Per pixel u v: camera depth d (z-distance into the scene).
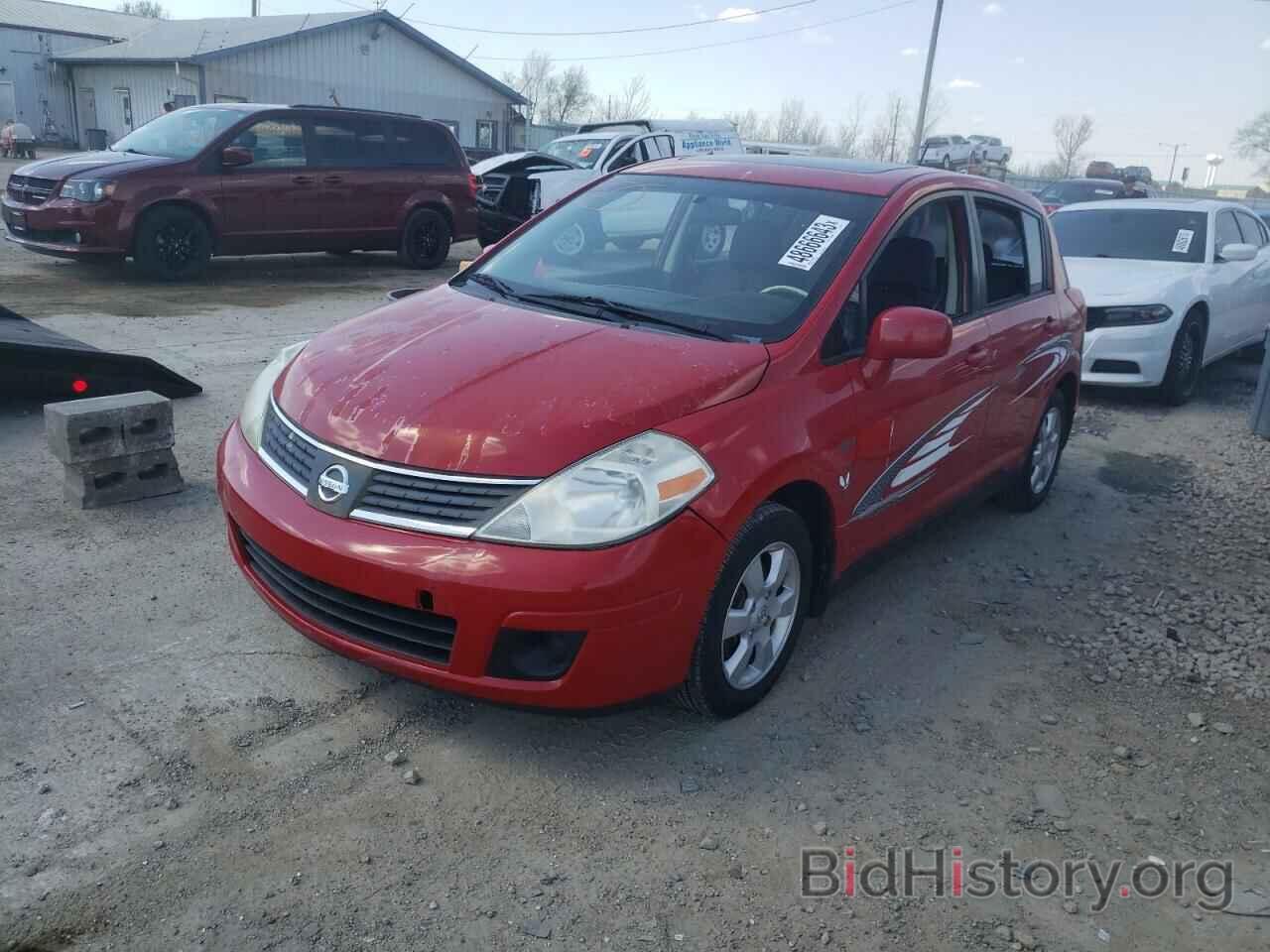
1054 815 3.12
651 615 2.92
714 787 3.12
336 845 2.76
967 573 4.89
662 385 3.16
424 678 2.97
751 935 2.57
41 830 2.72
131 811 2.82
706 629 3.14
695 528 2.98
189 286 11.21
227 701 3.35
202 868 2.64
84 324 8.73
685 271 4.01
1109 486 6.36
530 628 2.81
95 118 36.84
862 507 3.82
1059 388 5.64
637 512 2.89
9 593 3.92
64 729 3.14
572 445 2.93
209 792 2.92
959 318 4.45
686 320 3.65
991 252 4.80
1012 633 4.29
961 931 2.64
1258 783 3.34
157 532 4.56
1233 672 4.04
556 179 14.48
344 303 10.78
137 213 10.68
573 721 3.39
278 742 3.17
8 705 3.23
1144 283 8.27
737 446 3.15
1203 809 3.20
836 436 3.54
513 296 4.00
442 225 13.57
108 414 4.70
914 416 4.01
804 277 3.78
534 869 2.74
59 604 3.87
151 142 11.67
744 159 4.73
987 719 3.62
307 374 3.49
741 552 3.18
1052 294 5.39
